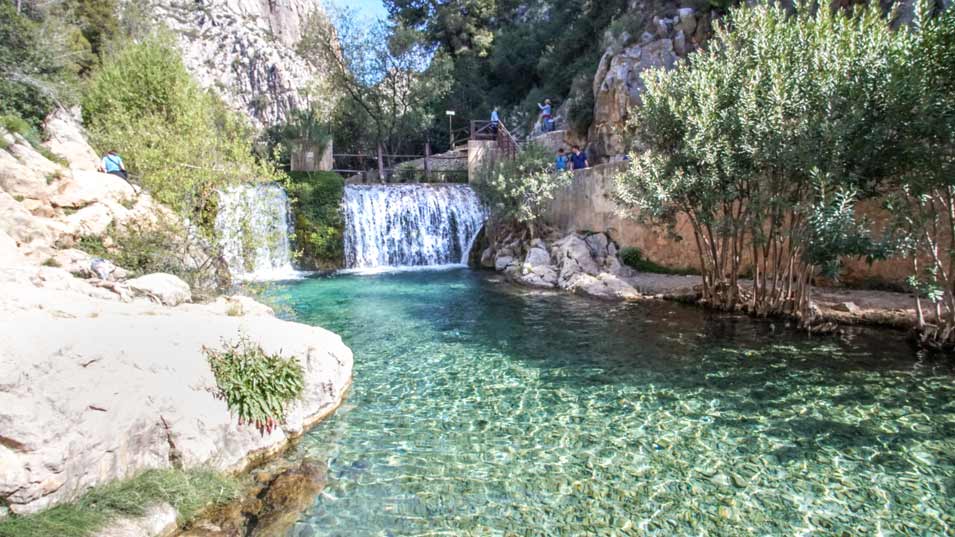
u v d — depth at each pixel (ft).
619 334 36.50
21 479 12.75
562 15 135.33
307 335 25.62
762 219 37.81
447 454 19.90
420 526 15.44
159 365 18.31
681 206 42.80
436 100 117.70
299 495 16.92
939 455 19.39
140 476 15.53
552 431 21.88
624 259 58.59
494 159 81.92
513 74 140.56
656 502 16.75
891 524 15.48
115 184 39.81
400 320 41.37
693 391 26.02
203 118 40.06
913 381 26.50
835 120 31.30
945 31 27.22
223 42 241.76
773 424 22.24
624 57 84.07
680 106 39.55
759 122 35.01
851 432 21.35
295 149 78.23
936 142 28.19
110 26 119.96
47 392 14.70
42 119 52.49
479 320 41.29
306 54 110.42
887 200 30.48
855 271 43.83
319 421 22.79
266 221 44.39
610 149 83.56
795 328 36.60
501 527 15.46
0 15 55.16
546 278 57.06
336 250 70.44
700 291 46.09
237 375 19.66
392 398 25.48
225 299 32.91
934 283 31.17
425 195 76.18
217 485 16.55
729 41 40.32
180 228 35.40
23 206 31.65
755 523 15.64
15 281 24.02
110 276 30.25
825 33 34.50
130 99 66.85
